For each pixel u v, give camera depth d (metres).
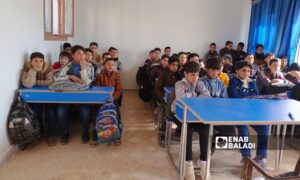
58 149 2.62
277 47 4.74
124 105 4.49
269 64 3.66
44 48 3.36
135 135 3.12
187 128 2.19
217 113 1.83
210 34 5.97
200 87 2.43
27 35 2.77
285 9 4.55
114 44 5.74
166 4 5.72
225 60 4.29
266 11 5.21
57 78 2.79
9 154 2.38
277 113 1.90
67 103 2.74
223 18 5.94
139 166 2.36
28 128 2.42
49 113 2.70
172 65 3.28
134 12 5.66
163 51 5.89
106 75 3.27
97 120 2.62
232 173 2.33
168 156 2.59
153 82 4.00
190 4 5.79
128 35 5.74
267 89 3.29
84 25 5.58
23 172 2.15
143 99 4.32
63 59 3.29
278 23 4.76
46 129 2.90
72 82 2.70
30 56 2.75
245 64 2.61
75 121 3.49
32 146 2.64
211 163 2.50
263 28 5.35
